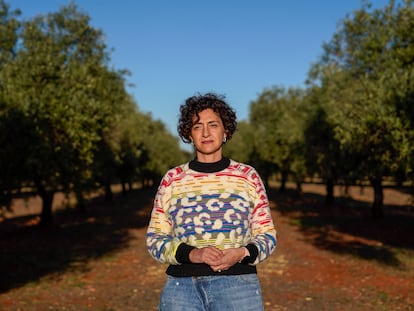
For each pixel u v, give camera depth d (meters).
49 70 14.27
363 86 15.03
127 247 15.86
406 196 38.12
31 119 12.73
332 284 10.08
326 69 22.19
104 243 16.81
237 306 2.15
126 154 29.48
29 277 11.09
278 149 32.91
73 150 13.70
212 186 2.31
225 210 2.26
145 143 41.72
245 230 2.27
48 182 13.52
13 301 8.80
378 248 14.79
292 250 14.72
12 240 17.38
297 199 36.00
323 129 22.19
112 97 20.73
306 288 9.74
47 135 13.16
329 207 29.48
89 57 22.75
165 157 54.94
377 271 11.32
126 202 36.50
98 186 17.28
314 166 23.48
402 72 13.16
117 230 20.48
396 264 12.11
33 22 21.30
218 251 2.08
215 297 2.16
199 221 2.24
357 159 16.28
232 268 2.21
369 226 20.48
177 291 2.21
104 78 20.14
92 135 14.19
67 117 13.50
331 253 14.07
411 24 13.98
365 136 13.94
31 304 8.59
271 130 33.66
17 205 33.16
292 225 21.58
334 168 22.42
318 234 18.55
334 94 20.86
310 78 24.06
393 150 13.53
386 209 28.14
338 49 22.33
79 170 14.41
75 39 23.64
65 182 14.25
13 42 20.16
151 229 2.39
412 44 13.72
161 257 2.22
